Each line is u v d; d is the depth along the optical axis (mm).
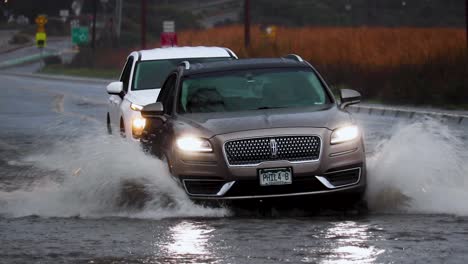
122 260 16547
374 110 59594
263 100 24328
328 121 22344
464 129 46562
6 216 22328
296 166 21625
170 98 25578
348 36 100812
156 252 17188
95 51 183875
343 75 78375
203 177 21922
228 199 21750
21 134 47562
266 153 21719
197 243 18016
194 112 24156
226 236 18719
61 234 19500
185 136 22281
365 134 44000
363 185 22266
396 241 17750
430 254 16438
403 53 79875
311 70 25531
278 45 98625
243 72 25359
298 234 18781
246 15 106000
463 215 21047
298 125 22031
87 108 68000
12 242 18609
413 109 58625
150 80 34875
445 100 62750
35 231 19953
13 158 36719
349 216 21625
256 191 21688
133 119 32125
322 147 21812
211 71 25469
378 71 73562
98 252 17375
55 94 89062
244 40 114000
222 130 22016
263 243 17844
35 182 29344
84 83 116875
